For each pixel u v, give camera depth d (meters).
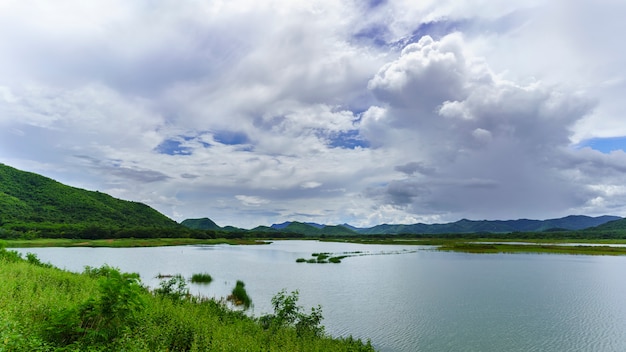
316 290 45.56
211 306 25.39
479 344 25.97
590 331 29.03
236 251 120.25
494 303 38.94
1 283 16.92
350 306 36.94
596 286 50.19
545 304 38.56
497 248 126.31
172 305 21.06
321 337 22.16
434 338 27.12
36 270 24.58
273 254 106.38
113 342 11.38
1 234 130.00
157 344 13.04
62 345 11.30
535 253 108.62
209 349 13.85
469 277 58.00
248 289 44.91
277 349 15.52
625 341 26.47
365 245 172.75
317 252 117.25
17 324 10.38
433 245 166.25
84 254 92.69
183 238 192.88
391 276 58.47
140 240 165.00
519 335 27.84
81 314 12.15
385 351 24.48
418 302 39.03
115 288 12.54
